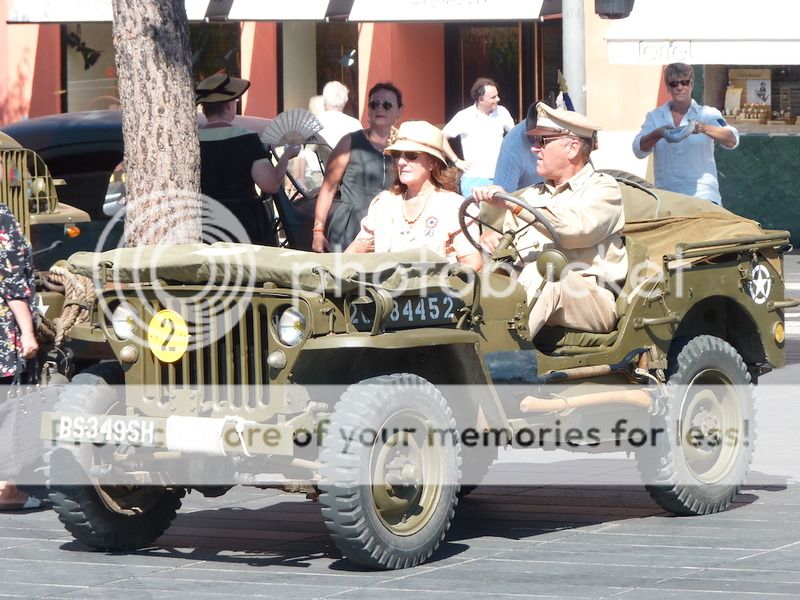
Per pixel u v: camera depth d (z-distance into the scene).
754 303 22.34
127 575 18.50
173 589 17.77
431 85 56.72
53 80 61.09
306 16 51.28
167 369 18.58
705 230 22.45
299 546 19.94
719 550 19.25
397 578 18.00
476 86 38.31
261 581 18.03
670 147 34.94
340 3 50.91
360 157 31.56
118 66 26.33
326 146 36.12
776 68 53.03
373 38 55.97
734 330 22.80
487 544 19.81
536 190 21.36
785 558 18.78
